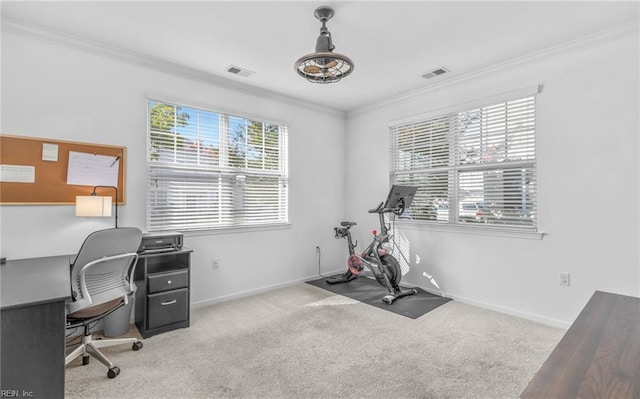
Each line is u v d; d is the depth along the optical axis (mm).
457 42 2729
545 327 2816
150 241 2715
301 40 2686
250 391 1901
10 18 2350
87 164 2713
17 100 2430
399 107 4145
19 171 2430
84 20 2389
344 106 4555
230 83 3580
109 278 2154
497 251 3230
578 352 1012
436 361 2236
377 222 4445
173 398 1834
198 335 2656
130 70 2943
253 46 2785
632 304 1444
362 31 2543
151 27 2488
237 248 3658
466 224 3480
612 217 2568
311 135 4434
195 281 3334
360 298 3621
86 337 2174
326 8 2225
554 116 2855
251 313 3156
